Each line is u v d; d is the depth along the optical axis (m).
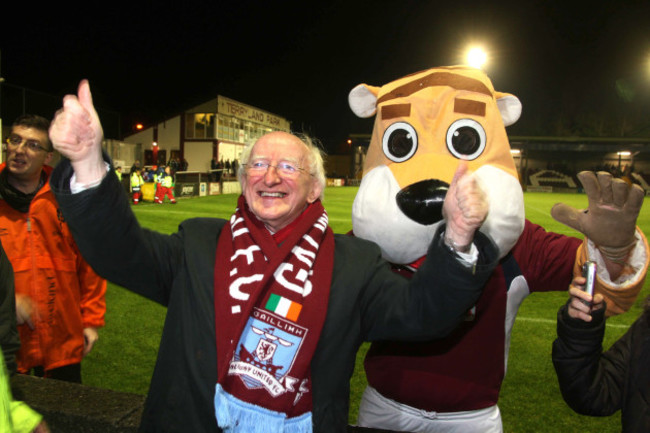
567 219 1.66
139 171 17.41
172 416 1.47
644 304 1.60
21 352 2.57
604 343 4.64
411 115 2.08
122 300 5.62
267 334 1.39
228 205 16.86
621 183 1.52
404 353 2.02
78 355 2.76
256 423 1.34
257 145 1.64
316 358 1.46
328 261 1.54
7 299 1.91
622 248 1.64
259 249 1.50
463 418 2.00
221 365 1.38
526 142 40.62
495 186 1.90
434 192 1.86
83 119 1.31
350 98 2.38
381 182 2.03
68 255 2.69
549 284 2.01
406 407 2.06
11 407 1.05
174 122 32.47
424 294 1.39
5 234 2.53
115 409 2.08
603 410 1.66
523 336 4.71
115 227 1.40
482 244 1.33
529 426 3.09
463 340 1.97
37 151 2.52
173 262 1.60
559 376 1.68
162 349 1.54
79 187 1.35
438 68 2.21
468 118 2.02
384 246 1.99
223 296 1.44
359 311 1.55
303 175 1.60
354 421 3.15
